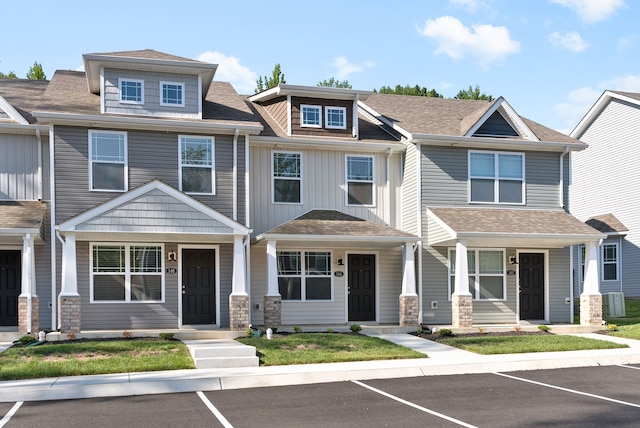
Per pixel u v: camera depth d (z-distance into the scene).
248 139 19.70
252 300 20.11
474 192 21.67
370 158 21.86
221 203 19.23
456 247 20.19
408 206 21.62
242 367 13.27
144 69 19.08
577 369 13.79
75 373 12.40
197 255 19.23
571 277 22.44
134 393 11.30
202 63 19.16
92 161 18.36
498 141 21.48
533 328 19.73
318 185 21.22
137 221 17.19
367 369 12.85
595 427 8.75
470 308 19.36
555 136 22.91
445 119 23.08
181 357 13.73
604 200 31.50
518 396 10.89
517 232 19.84
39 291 18.22
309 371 12.61
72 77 21.98
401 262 21.55
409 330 18.83
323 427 8.86
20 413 9.81
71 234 16.92
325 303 20.78
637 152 29.52
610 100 31.28
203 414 9.66
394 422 9.12
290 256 20.64
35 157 18.72
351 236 19.16
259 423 9.09
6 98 20.34
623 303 24.80
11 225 16.84
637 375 12.98
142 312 18.62
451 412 9.71
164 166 18.89
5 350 14.52
